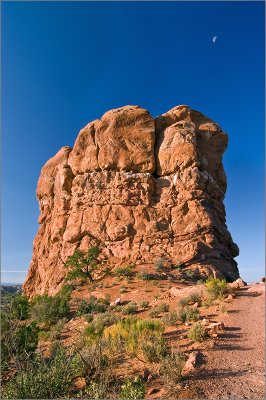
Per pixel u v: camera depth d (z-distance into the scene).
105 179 40.94
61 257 39.97
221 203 41.31
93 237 38.50
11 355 7.62
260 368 8.08
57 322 18.97
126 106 45.81
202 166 41.06
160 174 40.84
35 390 6.46
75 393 6.93
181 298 18.17
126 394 6.28
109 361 8.70
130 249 36.03
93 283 31.89
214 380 7.43
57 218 43.03
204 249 34.88
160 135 43.25
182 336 11.33
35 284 43.88
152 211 37.94
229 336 11.26
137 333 10.39
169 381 7.25
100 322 14.89
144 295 23.62
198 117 45.81
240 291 20.33
